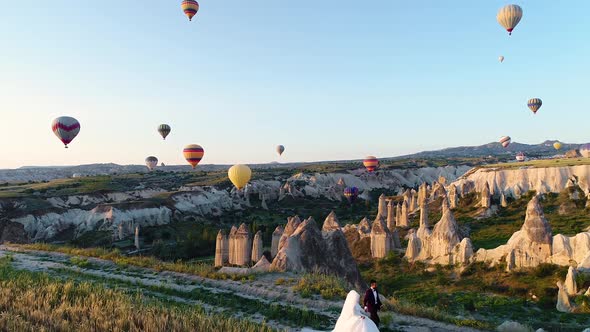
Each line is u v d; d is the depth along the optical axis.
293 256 27.98
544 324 33.09
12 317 14.24
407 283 53.56
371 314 15.57
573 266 46.25
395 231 72.50
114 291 19.55
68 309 15.52
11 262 29.28
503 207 89.12
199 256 84.19
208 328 14.42
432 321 18.17
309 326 16.78
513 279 47.81
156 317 14.80
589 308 36.28
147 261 29.23
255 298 20.83
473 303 40.22
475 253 55.84
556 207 82.69
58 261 30.53
